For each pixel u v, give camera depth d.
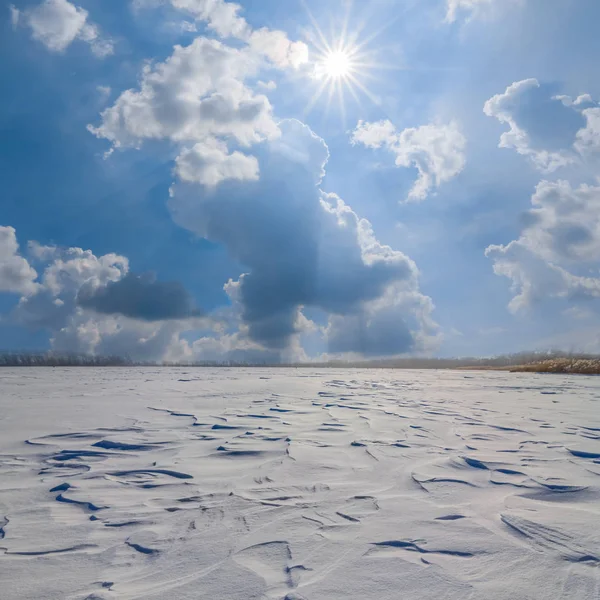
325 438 2.98
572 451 2.56
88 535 1.42
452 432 3.20
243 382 8.88
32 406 4.71
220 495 1.82
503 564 1.20
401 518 1.54
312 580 1.12
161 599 1.03
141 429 3.33
